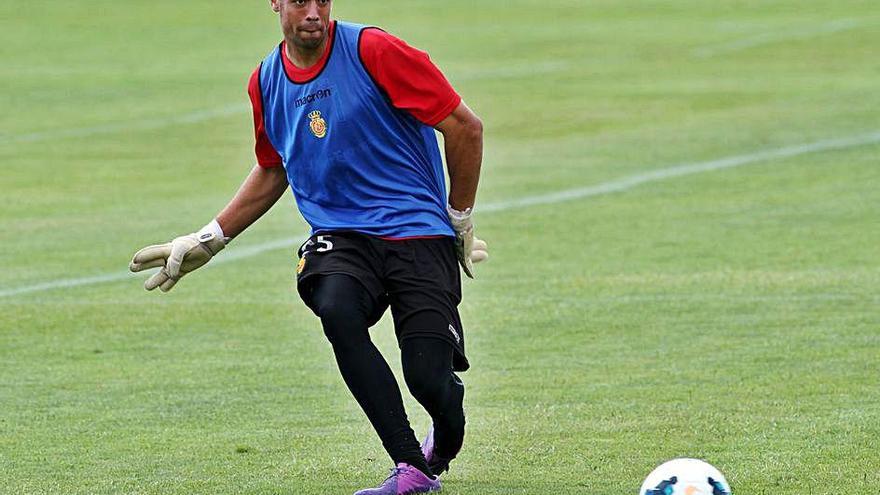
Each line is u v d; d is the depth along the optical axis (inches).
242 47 4589.1
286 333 1347.2
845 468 847.7
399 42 773.9
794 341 1251.2
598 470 854.5
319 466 882.1
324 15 763.4
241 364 1214.9
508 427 973.2
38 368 1211.9
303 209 803.4
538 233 1903.3
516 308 1433.3
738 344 1246.3
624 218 2003.0
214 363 1221.1
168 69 4097.0
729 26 4781.0
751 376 1121.4
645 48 4333.2
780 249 1739.7
